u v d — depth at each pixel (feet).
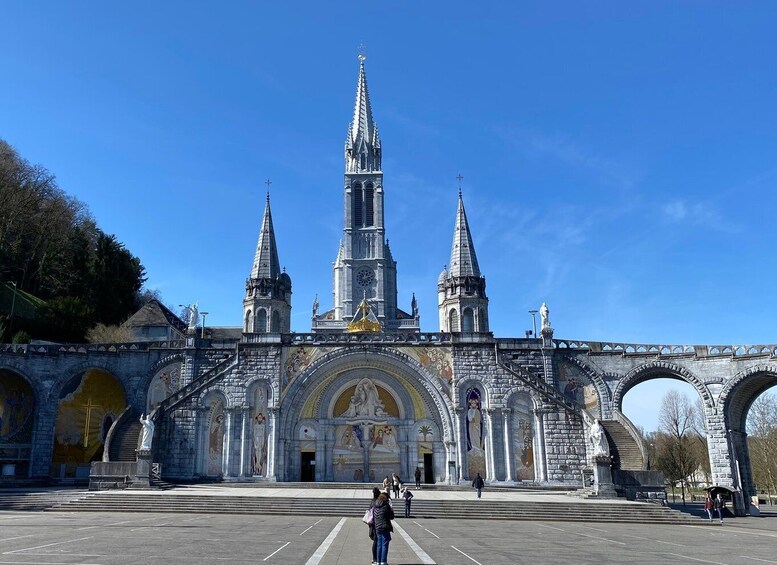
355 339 166.81
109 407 182.70
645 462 154.30
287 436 160.66
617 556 62.85
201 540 68.90
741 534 96.63
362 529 87.45
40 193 264.93
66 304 222.69
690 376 172.04
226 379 162.81
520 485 155.33
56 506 115.75
